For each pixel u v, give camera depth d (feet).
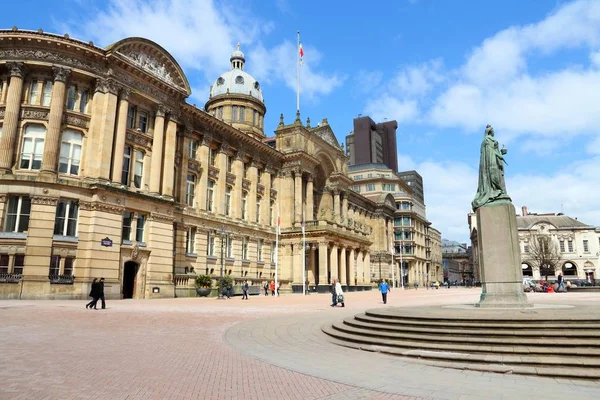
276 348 45.91
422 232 412.98
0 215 104.88
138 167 133.69
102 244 114.52
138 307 89.61
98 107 120.88
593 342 37.76
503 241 62.23
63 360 36.11
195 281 144.97
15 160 111.14
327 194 254.47
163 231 134.21
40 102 115.65
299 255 204.44
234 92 258.78
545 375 33.81
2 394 26.12
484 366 36.27
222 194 177.47
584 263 343.05
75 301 101.71
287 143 226.38
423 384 31.42
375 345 46.01
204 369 35.19
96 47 120.16
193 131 164.66
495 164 65.41
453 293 199.82
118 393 27.30
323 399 27.40
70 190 111.75
